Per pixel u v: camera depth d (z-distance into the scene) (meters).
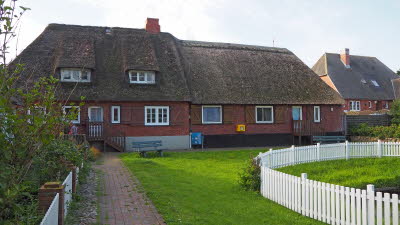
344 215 7.37
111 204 8.42
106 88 22.86
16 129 4.77
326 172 14.55
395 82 53.47
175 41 29.59
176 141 24.27
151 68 23.91
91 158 16.70
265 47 33.22
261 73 29.09
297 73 30.66
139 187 10.43
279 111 27.59
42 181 7.96
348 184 12.20
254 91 27.11
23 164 5.12
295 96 28.11
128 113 23.23
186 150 23.16
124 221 7.08
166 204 8.39
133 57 24.50
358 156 18.14
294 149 15.83
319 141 27.77
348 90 48.41
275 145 27.30
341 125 29.47
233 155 20.02
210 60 28.73
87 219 7.12
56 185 5.99
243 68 28.95
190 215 7.58
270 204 9.16
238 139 26.36
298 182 8.52
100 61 24.53
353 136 27.67
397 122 29.27
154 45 27.33
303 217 8.15
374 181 12.78
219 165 16.02
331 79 49.28
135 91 23.41
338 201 7.48
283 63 31.23
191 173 13.51
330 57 52.72
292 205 8.73
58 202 5.81
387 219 6.61
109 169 14.27
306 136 28.53
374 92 50.31
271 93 27.52
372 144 18.44
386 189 12.63
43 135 5.16
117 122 23.02
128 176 12.51
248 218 7.70
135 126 23.34
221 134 25.89
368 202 6.96
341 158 17.73
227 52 30.34
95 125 21.95
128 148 23.09
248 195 10.01
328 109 29.23
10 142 4.81
